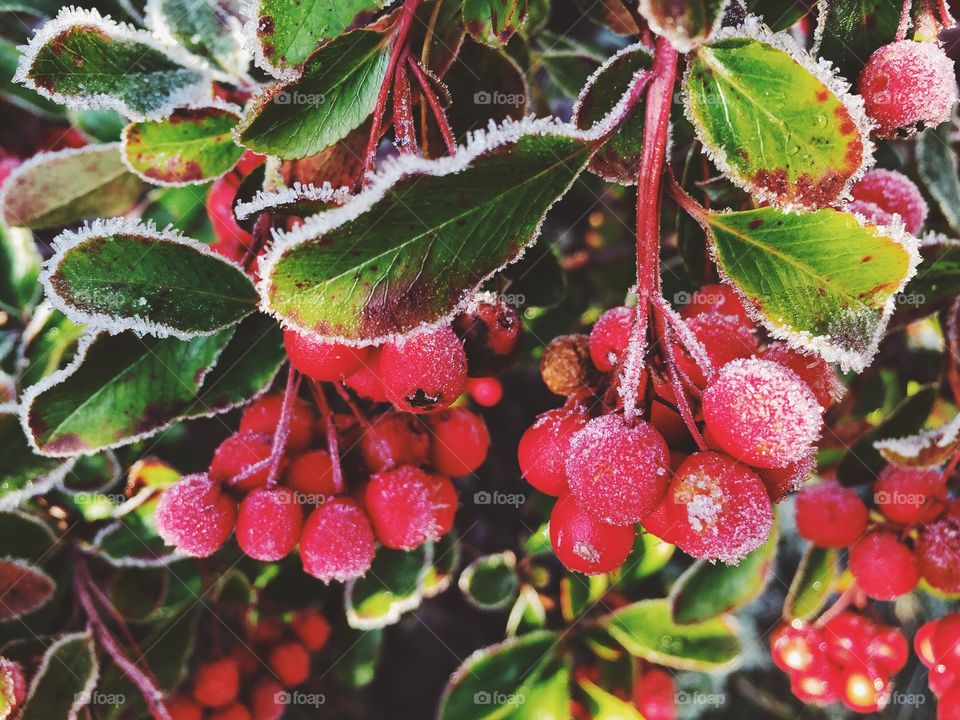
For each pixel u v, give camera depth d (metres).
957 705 0.10
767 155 0.06
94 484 0.12
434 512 0.09
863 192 0.09
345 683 0.17
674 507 0.07
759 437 0.06
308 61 0.07
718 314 0.08
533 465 0.07
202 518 0.09
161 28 0.10
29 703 0.11
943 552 0.10
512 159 0.06
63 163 0.11
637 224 0.06
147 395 0.08
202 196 0.12
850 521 0.10
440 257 0.06
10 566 0.11
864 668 0.12
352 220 0.06
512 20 0.08
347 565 0.09
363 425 0.09
